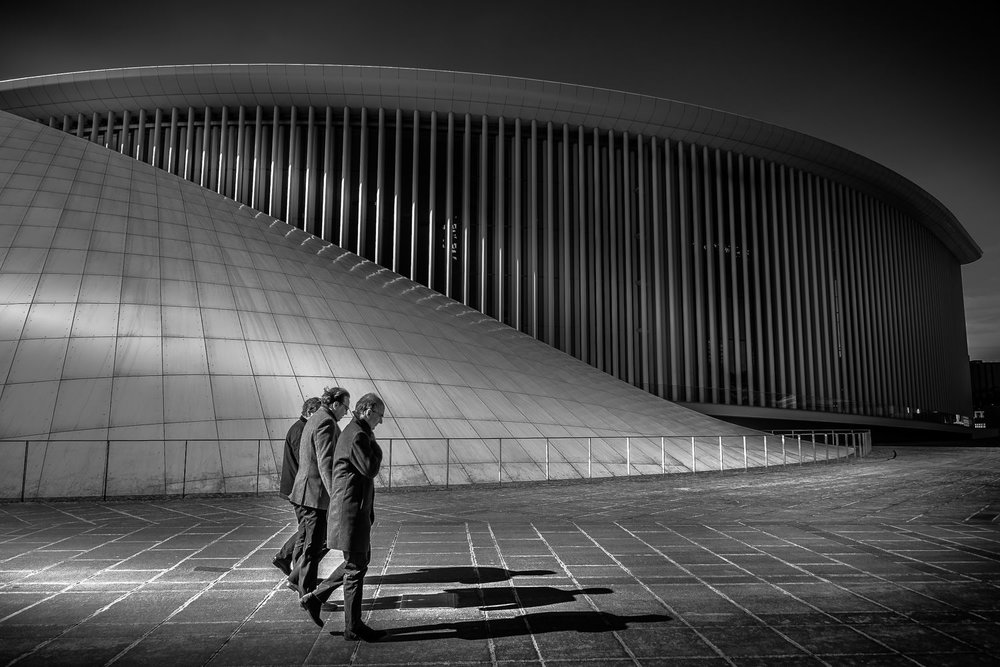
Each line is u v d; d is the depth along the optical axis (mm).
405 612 4930
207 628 4562
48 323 13609
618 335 33312
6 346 12977
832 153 39719
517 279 31984
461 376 17984
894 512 10289
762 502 11477
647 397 24688
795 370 38500
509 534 8094
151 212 18203
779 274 38594
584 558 6750
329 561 6707
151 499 11312
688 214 35969
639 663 3963
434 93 31953
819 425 41000
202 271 16656
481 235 31922
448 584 5719
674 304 34531
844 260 43438
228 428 12930
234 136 31969
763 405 36469
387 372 16375
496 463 14773
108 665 3865
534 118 33375
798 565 6480
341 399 5152
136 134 32594
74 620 4727
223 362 14289
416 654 4086
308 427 5160
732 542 7625
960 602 5254
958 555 6980
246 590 5527
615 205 34219
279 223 23203
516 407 17672
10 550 7082
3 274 14266
